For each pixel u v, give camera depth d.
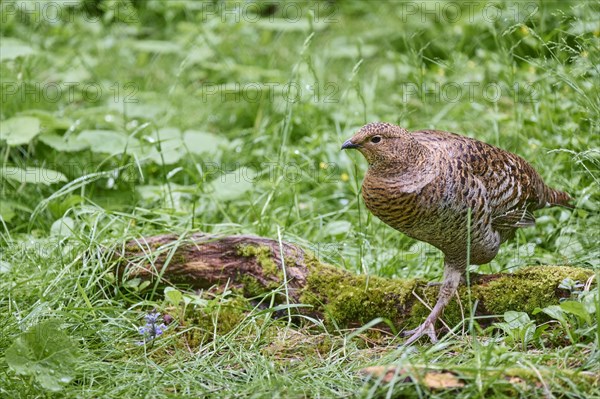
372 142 7.92
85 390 7.45
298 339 8.40
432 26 16.47
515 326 8.06
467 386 6.96
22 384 7.48
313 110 13.53
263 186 11.70
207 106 14.57
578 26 11.76
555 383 6.98
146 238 9.41
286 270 9.00
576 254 9.86
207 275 9.16
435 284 8.77
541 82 11.75
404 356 7.24
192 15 17.45
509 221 8.73
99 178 11.88
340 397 7.21
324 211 11.62
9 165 12.26
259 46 16.73
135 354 8.12
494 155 8.55
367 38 16.88
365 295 8.75
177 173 12.38
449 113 13.53
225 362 7.98
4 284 9.20
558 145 11.12
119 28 17.27
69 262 9.39
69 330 8.37
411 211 8.02
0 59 13.02
